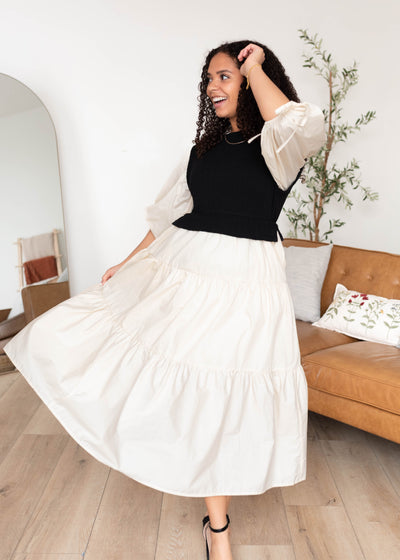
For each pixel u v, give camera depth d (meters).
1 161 3.32
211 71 1.49
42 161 3.47
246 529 1.75
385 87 3.59
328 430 2.53
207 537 1.60
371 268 2.86
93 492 1.96
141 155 3.73
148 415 1.37
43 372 1.54
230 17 3.58
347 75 3.37
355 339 2.63
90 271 3.84
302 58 3.63
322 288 3.01
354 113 3.66
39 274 3.49
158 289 1.52
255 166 1.46
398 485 2.03
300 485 2.03
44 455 2.23
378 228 3.79
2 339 3.28
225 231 1.46
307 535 1.72
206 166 1.54
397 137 3.63
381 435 2.05
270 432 1.42
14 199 3.38
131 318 1.52
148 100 3.66
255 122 1.46
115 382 1.46
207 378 1.39
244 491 1.39
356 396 2.10
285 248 3.18
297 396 1.50
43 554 1.62
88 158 3.69
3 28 3.42
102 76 3.59
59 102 3.58
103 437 1.41
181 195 1.76
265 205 1.48
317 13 3.57
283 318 1.50
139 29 3.56
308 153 1.36
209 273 1.45
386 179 3.70
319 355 2.28
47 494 1.95
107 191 3.75
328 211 3.84
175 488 1.35
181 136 3.72
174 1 3.55
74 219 3.74
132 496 1.94
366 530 1.75
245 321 1.42
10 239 3.37
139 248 1.91
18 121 3.37
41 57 3.50
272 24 3.59
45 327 1.62
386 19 3.51
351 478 2.09
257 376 1.42
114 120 3.66
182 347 1.41
